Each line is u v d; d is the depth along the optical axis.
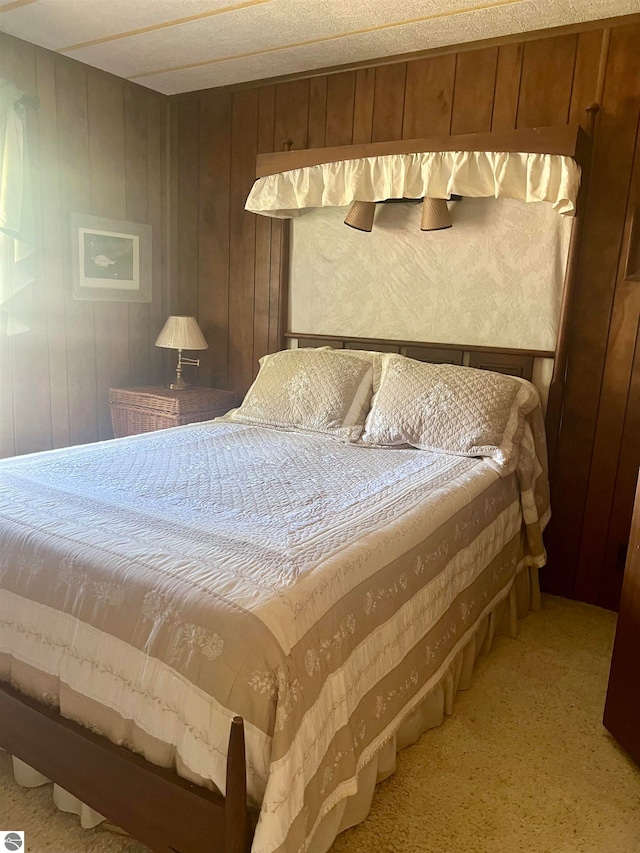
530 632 2.54
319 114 3.17
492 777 1.74
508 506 2.39
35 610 1.45
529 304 2.76
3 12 2.61
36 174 3.05
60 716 1.41
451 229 2.88
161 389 3.51
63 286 3.26
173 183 3.72
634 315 2.57
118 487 1.90
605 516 2.73
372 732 1.51
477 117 2.79
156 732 1.25
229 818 1.12
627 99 2.48
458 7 2.42
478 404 2.47
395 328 3.09
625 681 1.83
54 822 1.54
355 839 1.51
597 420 2.70
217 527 1.58
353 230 3.12
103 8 2.55
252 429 2.85
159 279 3.78
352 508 1.77
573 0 2.33
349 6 2.45
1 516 1.61
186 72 3.24
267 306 3.48
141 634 1.28
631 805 1.67
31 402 3.19
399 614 1.61
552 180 2.40
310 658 1.25
